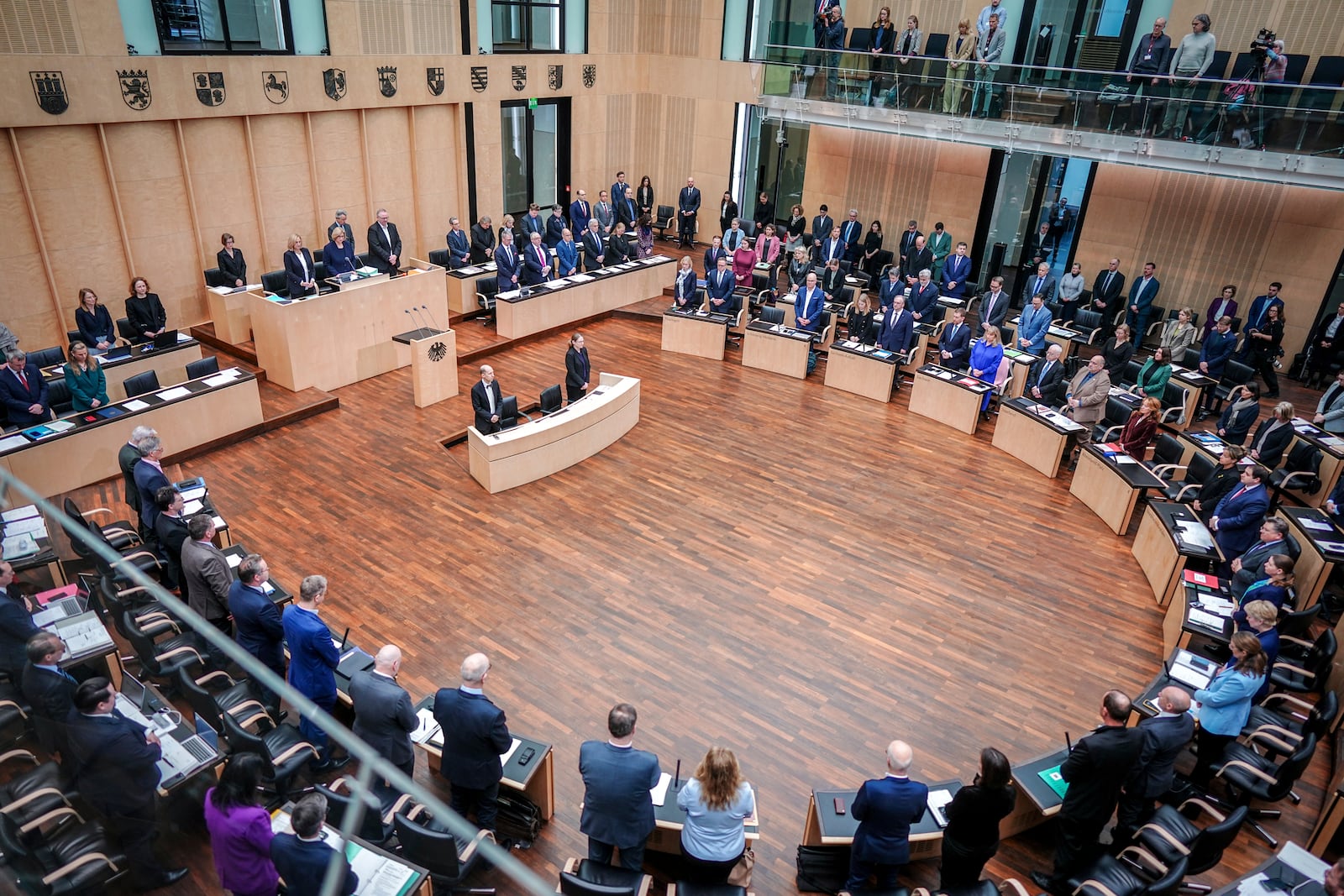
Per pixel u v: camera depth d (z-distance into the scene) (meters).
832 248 17.05
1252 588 7.17
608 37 19.44
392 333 13.62
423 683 7.35
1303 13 14.23
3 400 9.45
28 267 11.66
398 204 16.39
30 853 4.37
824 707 7.38
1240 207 15.16
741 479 11.19
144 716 5.56
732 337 15.98
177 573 7.36
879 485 11.20
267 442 11.30
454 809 5.77
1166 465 10.43
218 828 4.33
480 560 9.16
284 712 5.92
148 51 12.09
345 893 4.22
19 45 10.76
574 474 11.07
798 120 17.73
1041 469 11.71
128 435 10.04
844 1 19.05
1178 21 15.48
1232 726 6.11
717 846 5.02
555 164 19.73
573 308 16.06
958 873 5.20
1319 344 14.09
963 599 8.98
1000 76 14.95
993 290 13.96
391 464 10.95
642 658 7.85
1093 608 8.92
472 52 16.55
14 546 6.78
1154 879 5.46
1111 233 16.69
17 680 5.25
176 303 13.48
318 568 8.86
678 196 21.39
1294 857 5.09
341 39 14.30
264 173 14.06
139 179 12.50
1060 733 7.22
